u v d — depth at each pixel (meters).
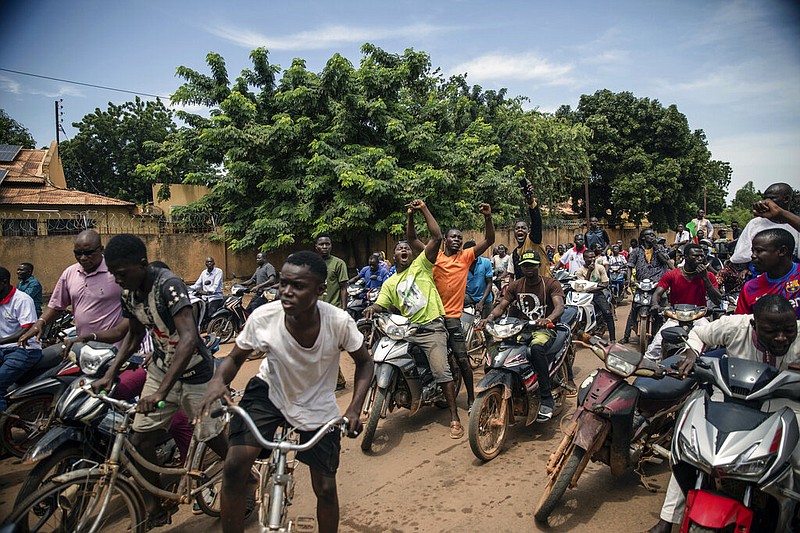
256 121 14.07
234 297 9.60
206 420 3.09
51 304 4.01
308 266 2.40
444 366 4.90
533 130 20.47
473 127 17.20
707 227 17.23
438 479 4.04
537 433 4.97
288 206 13.30
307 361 2.57
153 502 3.08
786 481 2.53
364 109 13.76
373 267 9.52
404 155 14.48
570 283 7.76
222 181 13.51
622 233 29.59
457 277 5.29
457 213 14.45
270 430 2.65
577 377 6.76
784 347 2.79
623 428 3.40
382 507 3.62
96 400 2.97
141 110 30.14
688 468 2.83
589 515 3.48
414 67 15.86
